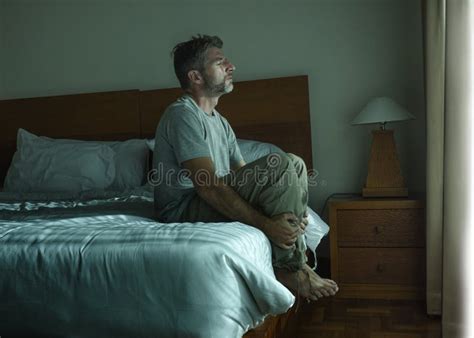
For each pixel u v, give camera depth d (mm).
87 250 1181
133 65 3396
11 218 1796
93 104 3385
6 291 1189
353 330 2119
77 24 3488
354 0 3025
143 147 2947
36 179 2898
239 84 3125
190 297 1104
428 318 2264
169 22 3320
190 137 1615
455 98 1893
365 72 3020
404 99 2955
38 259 1191
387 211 2588
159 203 1775
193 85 1827
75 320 1149
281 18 3137
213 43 1838
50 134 3461
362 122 2744
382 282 2602
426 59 2352
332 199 2738
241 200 1540
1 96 3658
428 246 2303
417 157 2938
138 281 1132
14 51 3615
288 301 1142
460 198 1923
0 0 3623
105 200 2238
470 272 1944
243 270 1142
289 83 3051
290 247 1562
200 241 1165
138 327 1121
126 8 3393
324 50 3078
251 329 1335
